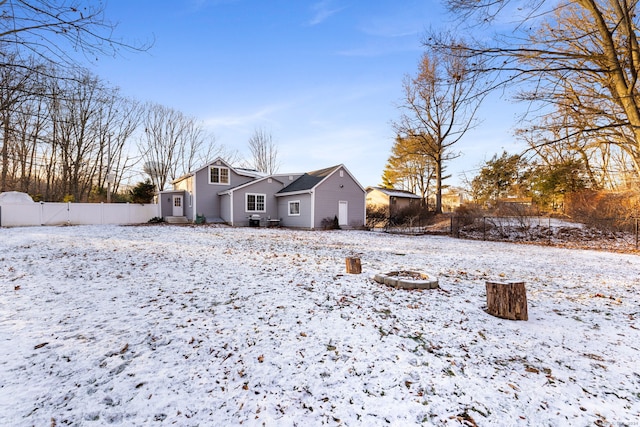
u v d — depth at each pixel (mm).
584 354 3191
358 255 9383
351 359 2988
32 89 4344
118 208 21188
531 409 2293
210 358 2963
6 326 3586
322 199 19953
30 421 2057
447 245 12555
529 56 5211
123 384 2516
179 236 13008
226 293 5043
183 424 2074
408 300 4855
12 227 16391
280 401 2342
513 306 4113
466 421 2139
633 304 4855
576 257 9680
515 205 18875
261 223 21703
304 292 5180
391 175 41000
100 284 5480
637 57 5215
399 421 2133
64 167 23359
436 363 2947
